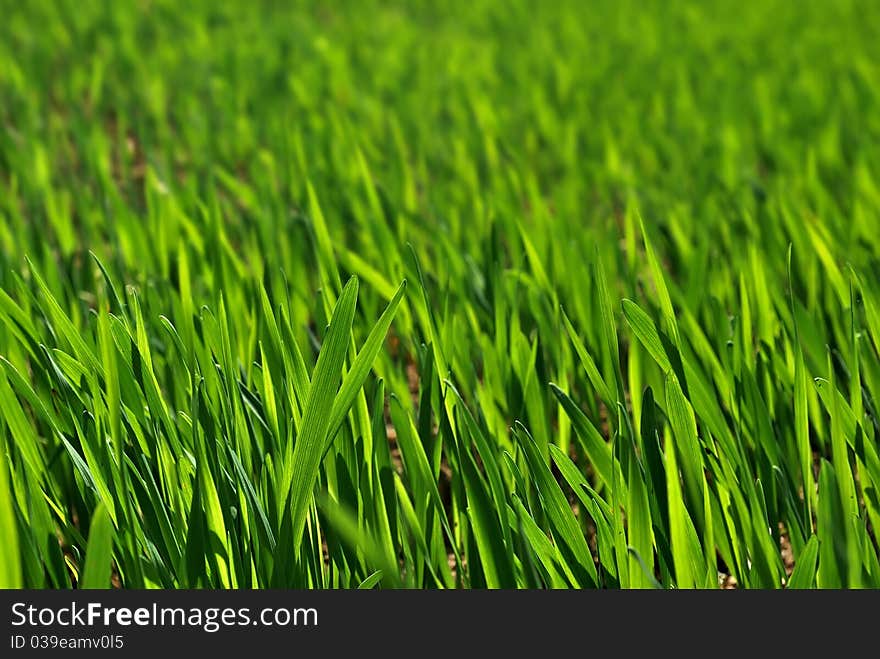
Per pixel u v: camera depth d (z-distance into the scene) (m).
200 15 3.47
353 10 3.87
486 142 1.88
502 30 3.40
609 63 2.71
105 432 0.97
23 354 1.09
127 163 1.82
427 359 1.01
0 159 1.97
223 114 2.21
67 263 1.26
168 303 1.18
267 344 1.03
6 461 0.97
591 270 1.16
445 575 1.00
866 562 0.96
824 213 1.36
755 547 0.97
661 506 0.98
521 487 1.00
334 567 0.99
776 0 3.79
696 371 1.03
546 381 1.09
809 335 1.07
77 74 2.42
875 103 2.15
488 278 1.21
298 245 1.27
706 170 1.66
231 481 0.98
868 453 0.98
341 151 1.78
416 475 0.99
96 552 0.89
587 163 1.74
